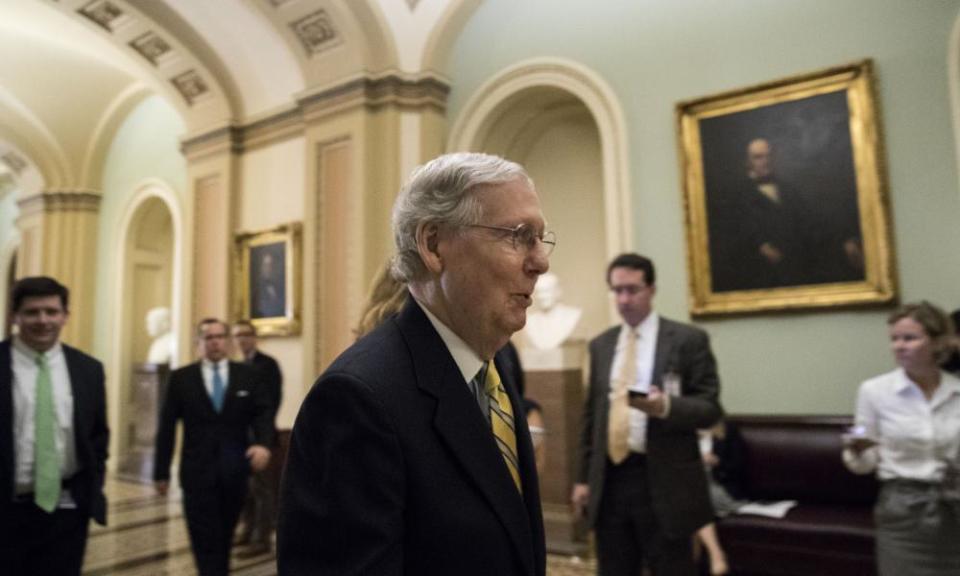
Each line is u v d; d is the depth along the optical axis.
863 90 4.43
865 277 4.36
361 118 6.27
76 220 10.28
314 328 6.39
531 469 1.25
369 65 6.35
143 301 10.22
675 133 5.16
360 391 1.00
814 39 4.69
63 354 2.82
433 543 0.98
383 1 6.34
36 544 2.61
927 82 4.29
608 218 5.34
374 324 1.89
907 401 2.52
